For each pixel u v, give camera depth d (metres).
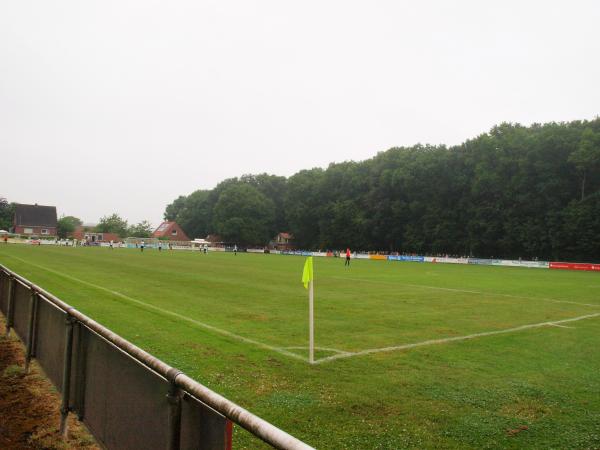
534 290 21.84
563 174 67.50
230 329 10.08
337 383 6.39
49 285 16.75
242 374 6.68
